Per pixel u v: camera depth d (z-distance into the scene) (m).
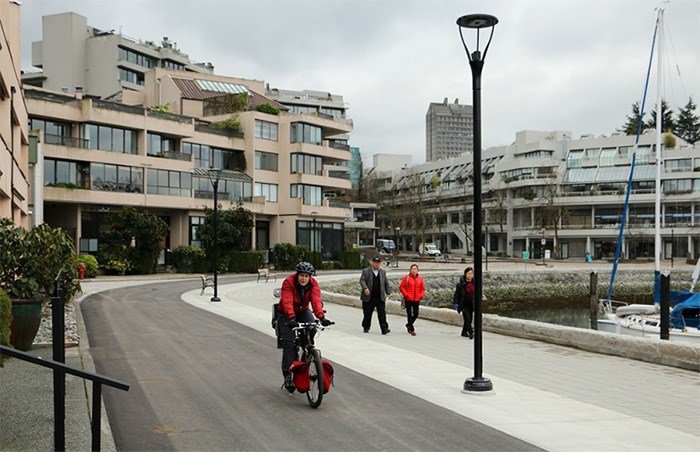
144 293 32.41
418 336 16.61
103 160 51.03
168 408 8.38
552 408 8.70
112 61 85.19
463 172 107.44
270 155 66.94
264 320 19.83
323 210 68.56
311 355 8.59
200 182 59.84
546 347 14.72
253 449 6.73
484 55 9.72
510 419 8.09
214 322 19.14
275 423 7.73
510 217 94.56
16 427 7.16
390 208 108.56
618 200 86.31
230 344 14.36
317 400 8.33
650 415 8.45
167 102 70.62
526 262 79.31
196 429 7.44
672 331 24.30
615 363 12.60
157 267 54.25
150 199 53.94
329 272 62.56
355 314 22.77
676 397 9.59
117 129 52.75
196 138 60.19
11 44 27.55
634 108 121.75
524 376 11.10
